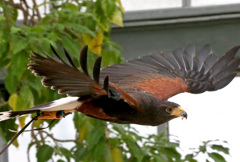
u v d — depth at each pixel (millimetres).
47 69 6695
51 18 11242
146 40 15367
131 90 8484
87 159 11445
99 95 7152
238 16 15195
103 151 11000
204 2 15492
